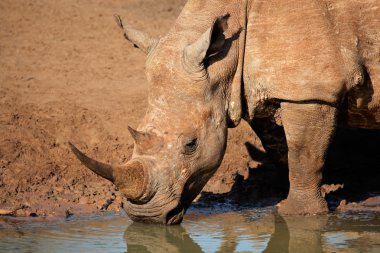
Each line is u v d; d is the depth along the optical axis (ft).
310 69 57.31
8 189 65.62
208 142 56.44
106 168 53.06
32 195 65.05
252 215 61.93
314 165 60.34
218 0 59.72
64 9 125.08
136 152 55.52
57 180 68.33
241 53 58.54
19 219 60.34
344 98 58.90
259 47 58.34
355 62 57.67
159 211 55.26
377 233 55.83
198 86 56.18
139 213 55.57
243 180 70.38
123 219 60.49
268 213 62.49
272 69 57.93
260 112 60.29
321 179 61.52
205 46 55.36
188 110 56.03
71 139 75.87
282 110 59.06
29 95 88.38
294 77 57.52
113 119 81.46
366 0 58.80
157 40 58.85
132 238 55.01
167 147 55.21
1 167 69.10
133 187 53.98
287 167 69.15
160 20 124.06
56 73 98.58
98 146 75.15
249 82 58.80
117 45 110.32
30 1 127.75
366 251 51.16
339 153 75.20
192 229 57.57
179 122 55.67
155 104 56.29
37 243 53.57
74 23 118.62
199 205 65.26
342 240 54.03
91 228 57.77
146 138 55.16
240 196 67.21
